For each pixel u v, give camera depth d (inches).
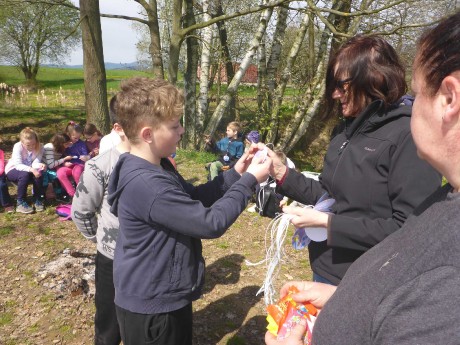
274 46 395.5
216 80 559.2
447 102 25.7
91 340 115.0
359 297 29.7
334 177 63.9
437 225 25.8
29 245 170.6
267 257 71.3
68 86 1160.8
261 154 73.0
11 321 121.2
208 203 76.6
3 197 205.2
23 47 997.2
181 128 64.7
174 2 362.3
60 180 216.4
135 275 63.9
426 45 27.3
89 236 96.7
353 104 61.4
